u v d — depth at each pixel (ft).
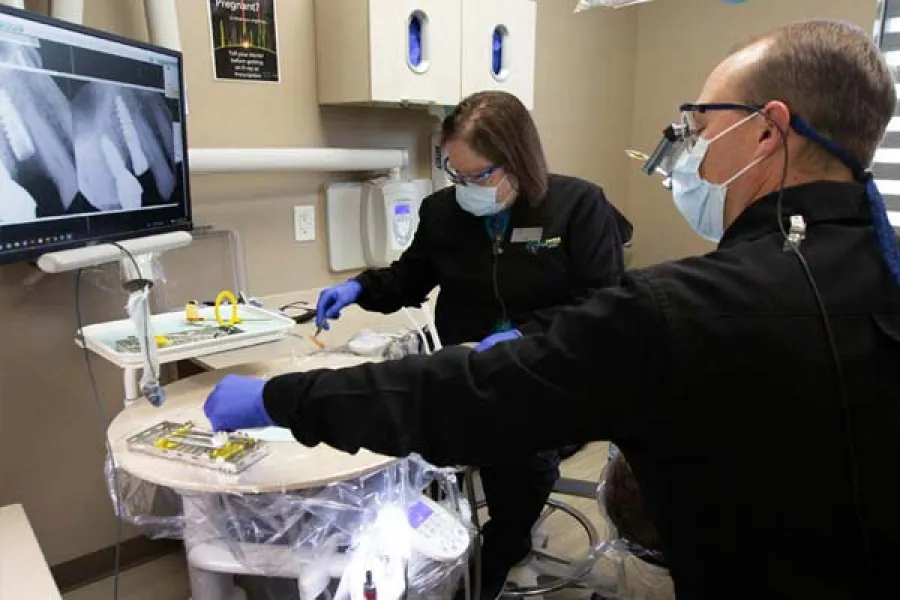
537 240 5.41
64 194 4.30
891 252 2.00
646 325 1.96
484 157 4.95
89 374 6.05
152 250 5.01
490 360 2.17
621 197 11.37
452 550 3.94
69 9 5.12
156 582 6.46
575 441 2.16
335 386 2.36
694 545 2.14
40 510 6.01
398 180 7.75
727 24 9.84
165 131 5.20
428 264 6.08
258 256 7.02
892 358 1.91
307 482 3.43
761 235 2.17
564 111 10.03
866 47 2.15
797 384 1.90
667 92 10.69
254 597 4.44
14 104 3.89
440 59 7.02
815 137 2.13
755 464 1.97
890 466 1.91
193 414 4.24
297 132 7.05
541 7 9.32
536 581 6.11
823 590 1.99
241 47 6.49
